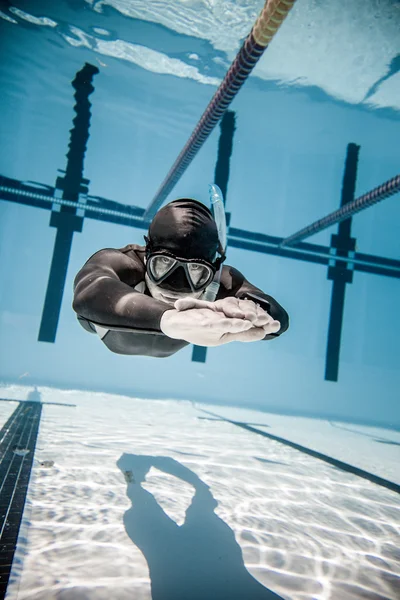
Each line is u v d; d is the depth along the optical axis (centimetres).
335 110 930
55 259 830
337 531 196
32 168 901
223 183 961
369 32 704
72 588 122
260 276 952
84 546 147
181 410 618
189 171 1013
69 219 866
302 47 759
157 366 869
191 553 152
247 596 129
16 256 834
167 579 132
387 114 925
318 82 849
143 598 121
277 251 962
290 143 1047
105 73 890
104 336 156
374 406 965
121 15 739
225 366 902
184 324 79
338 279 977
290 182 1046
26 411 413
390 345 997
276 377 925
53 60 861
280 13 279
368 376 973
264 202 1019
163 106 966
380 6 645
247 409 800
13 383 695
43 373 813
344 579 148
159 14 727
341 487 282
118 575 131
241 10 695
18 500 181
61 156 921
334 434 595
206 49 803
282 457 354
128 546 151
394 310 1009
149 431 392
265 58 799
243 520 192
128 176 974
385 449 509
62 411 446
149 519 178
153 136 1015
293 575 146
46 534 153
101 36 797
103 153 966
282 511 213
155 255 129
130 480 228
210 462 296
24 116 916
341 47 748
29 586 121
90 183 947
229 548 160
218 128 1019
